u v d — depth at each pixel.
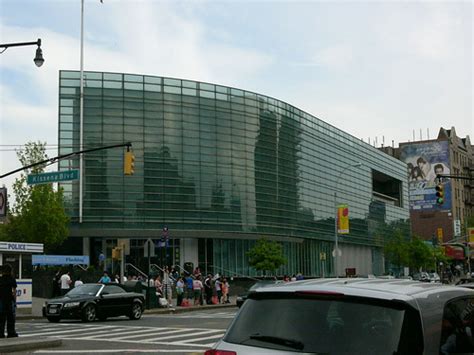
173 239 62.59
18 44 23.56
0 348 15.30
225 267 64.94
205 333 21.22
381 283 5.33
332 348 4.64
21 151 53.44
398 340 4.55
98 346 17.30
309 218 76.75
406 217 111.94
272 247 62.03
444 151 129.25
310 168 78.12
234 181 65.81
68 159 59.09
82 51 58.66
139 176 60.84
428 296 4.99
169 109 62.88
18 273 31.48
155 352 15.86
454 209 129.38
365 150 96.00
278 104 72.44
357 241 89.94
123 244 40.25
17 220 52.38
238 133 66.94
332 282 5.40
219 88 66.12
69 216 55.16
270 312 5.07
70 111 59.69
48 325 24.86
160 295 40.47
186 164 63.00
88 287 27.44
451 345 4.93
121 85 61.34
